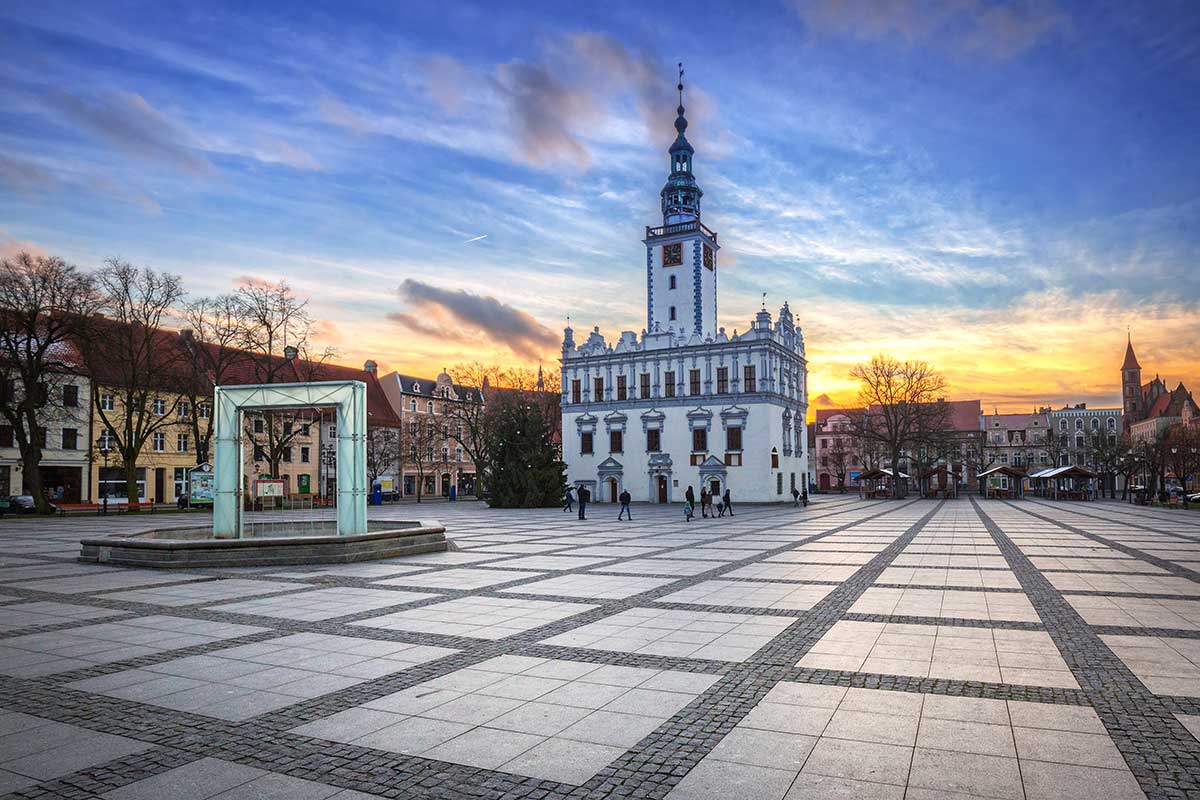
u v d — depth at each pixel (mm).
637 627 12180
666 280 79375
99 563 21344
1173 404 149000
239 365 78188
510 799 5820
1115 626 12000
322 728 7453
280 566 20516
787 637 11375
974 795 5793
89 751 6879
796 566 20469
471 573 19031
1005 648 10531
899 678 9055
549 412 100750
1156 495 85312
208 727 7508
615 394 77125
